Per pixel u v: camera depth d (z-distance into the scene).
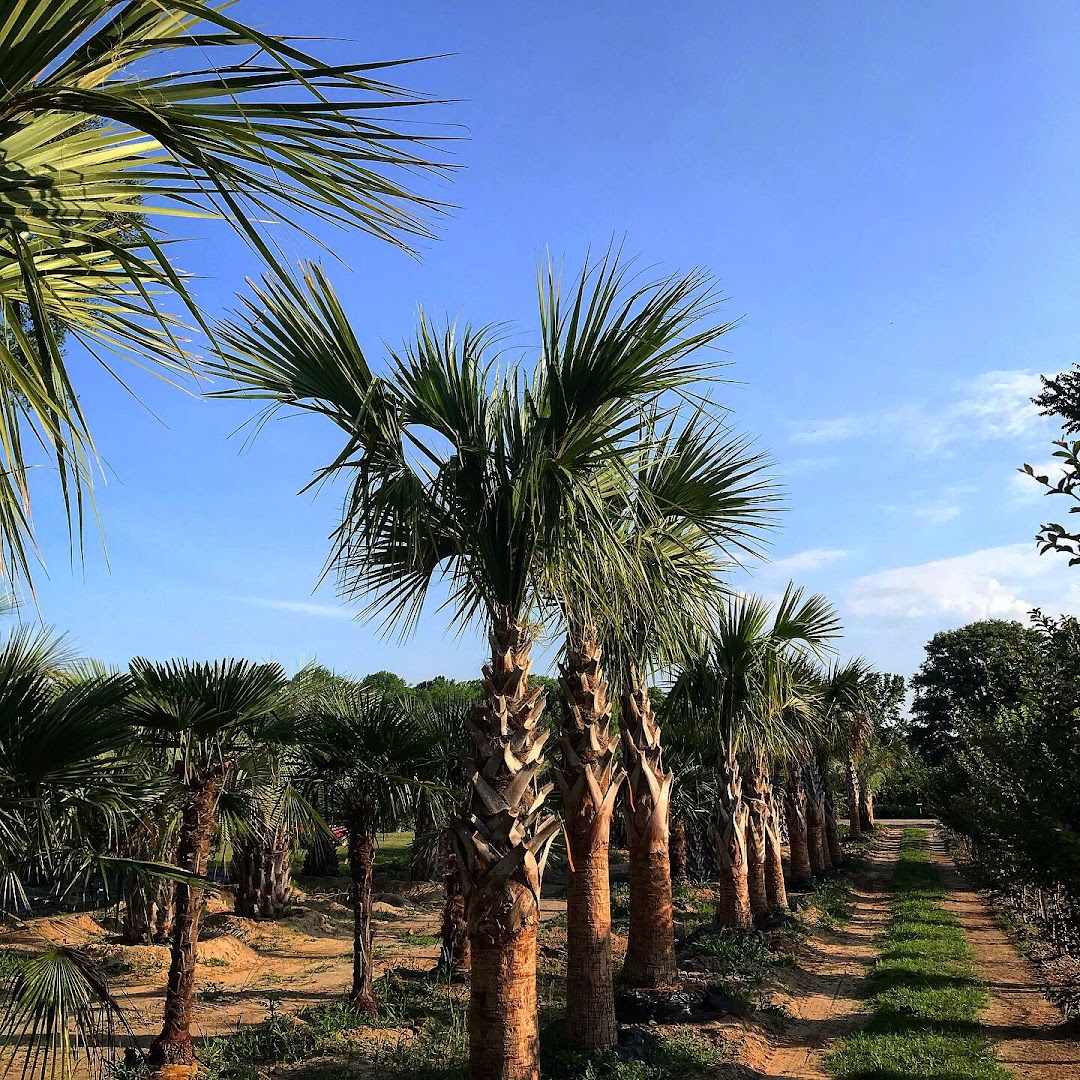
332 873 30.28
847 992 13.45
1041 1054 9.50
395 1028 11.09
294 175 3.34
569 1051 9.16
